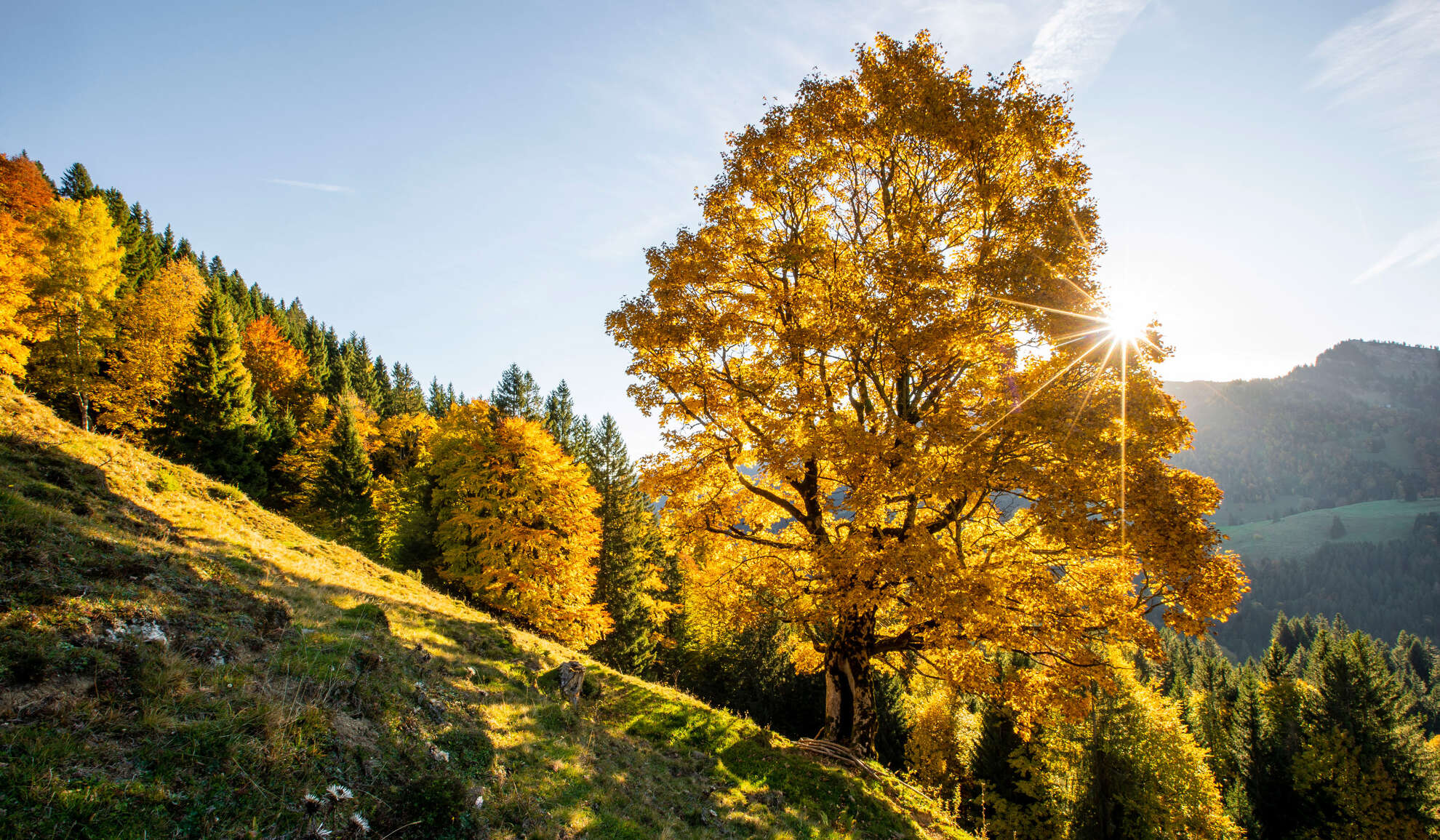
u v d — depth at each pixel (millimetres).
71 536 6910
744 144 12586
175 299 44969
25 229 29312
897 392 13008
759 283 13117
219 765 4582
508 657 11227
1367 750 33531
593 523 29266
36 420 10500
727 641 40469
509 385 49188
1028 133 11172
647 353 12445
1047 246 10797
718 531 13570
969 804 32188
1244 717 36500
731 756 10734
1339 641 39531
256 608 7445
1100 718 26984
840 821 9258
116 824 3727
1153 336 10352
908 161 12555
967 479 9656
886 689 36688
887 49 12180
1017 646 10961
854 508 10516
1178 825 25625
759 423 12617
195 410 34656
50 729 4184
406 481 43125
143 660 5281
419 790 5457
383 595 11969
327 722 5645
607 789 7539
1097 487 9594
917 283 10688
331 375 72375
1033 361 11648
